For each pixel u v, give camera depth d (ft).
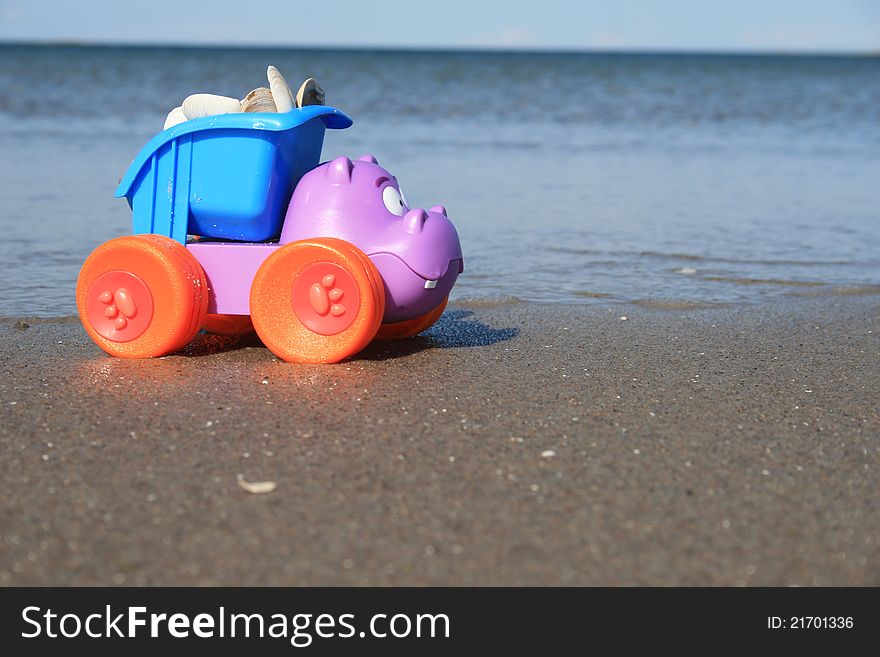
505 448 1.93
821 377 2.46
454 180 6.26
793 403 2.24
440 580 1.51
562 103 13.39
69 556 1.55
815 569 1.55
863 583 1.52
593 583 1.51
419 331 2.73
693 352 2.68
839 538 1.63
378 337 2.70
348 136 8.77
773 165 7.48
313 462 1.85
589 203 5.55
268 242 2.55
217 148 2.44
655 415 2.13
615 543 1.60
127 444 1.93
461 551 1.57
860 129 10.74
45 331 2.83
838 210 5.49
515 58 40.96
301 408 2.13
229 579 1.50
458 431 2.01
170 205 2.49
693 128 10.59
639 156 7.89
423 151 7.80
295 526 1.63
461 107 12.32
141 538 1.59
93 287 2.48
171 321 2.45
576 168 7.04
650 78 20.79
